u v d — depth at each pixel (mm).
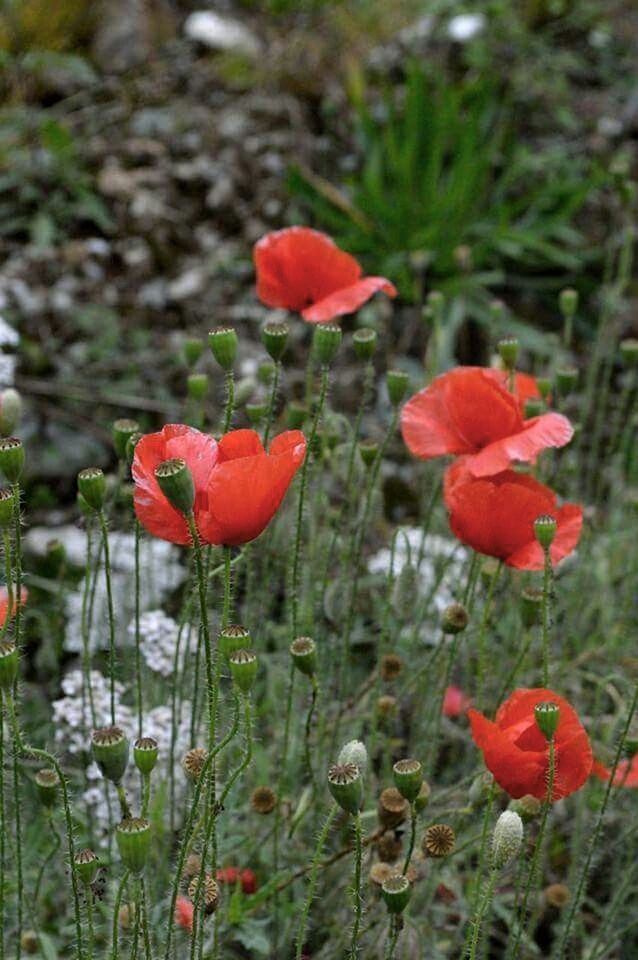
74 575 5273
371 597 4996
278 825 3473
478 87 8891
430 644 4684
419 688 4062
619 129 9445
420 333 7664
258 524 2574
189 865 3055
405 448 6523
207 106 9039
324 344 3186
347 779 2441
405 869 2725
